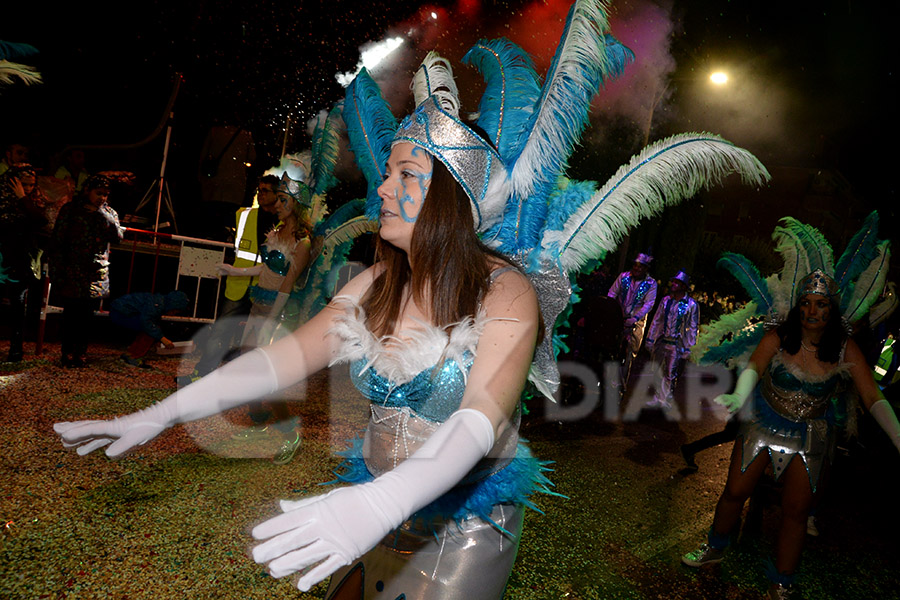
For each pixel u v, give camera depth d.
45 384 5.14
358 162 2.05
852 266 3.29
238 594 2.54
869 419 7.46
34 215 5.70
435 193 1.42
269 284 4.27
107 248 6.05
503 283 1.40
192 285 7.88
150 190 8.21
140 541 2.85
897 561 3.95
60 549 2.71
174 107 8.89
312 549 0.98
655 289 8.24
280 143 8.91
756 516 4.05
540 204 1.66
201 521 3.11
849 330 3.02
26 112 8.12
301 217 4.26
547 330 1.55
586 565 3.29
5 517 2.90
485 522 1.46
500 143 1.71
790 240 3.48
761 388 3.17
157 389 5.41
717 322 3.80
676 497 4.56
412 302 1.51
